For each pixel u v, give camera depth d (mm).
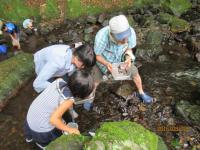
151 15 2994
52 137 1523
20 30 2840
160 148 1407
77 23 2977
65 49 1530
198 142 1729
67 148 1277
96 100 2066
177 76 2248
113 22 1571
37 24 2936
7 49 2605
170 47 2600
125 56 1774
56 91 1426
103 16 2992
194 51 2496
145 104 2004
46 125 1475
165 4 3104
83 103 1998
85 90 1346
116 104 2031
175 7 3082
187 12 3104
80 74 1356
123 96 2066
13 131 1860
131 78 1932
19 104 2059
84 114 1961
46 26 2922
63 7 3006
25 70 2281
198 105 1971
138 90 2021
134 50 2537
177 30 2758
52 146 1291
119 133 1242
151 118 1911
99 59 1734
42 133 1493
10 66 2275
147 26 2842
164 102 2020
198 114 1851
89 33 2820
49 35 2826
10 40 2717
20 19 2932
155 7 3111
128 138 1235
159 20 2908
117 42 1669
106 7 3082
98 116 1949
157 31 2703
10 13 2922
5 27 2451
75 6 3025
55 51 1526
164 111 1950
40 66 1596
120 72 1769
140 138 1268
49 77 1511
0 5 2916
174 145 1721
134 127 1312
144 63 2412
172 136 1777
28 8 2957
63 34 2834
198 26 2742
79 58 1483
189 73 2273
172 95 2076
